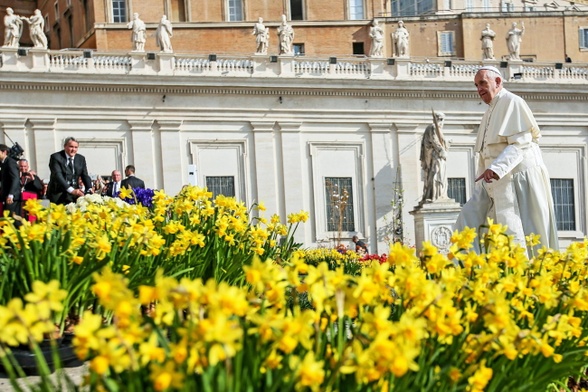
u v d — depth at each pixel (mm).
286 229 9773
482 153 8383
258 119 40000
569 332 4777
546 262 6273
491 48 44375
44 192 19266
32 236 6152
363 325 3365
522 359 4605
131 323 3068
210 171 39469
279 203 40125
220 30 50156
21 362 5457
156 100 38719
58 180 13211
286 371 3256
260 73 40125
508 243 5812
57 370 3201
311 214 40406
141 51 38656
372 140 41312
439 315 3791
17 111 36844
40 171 37000
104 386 3135
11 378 3148
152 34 49156
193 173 36188
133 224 7035
